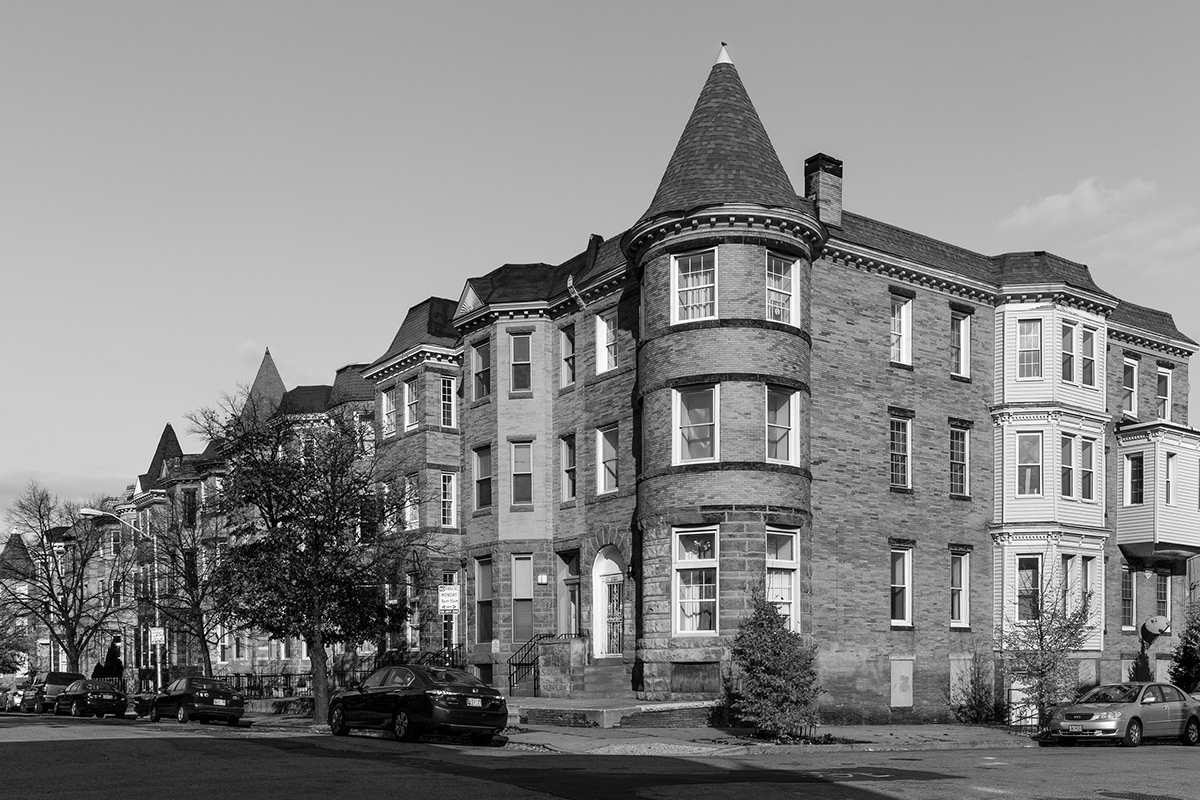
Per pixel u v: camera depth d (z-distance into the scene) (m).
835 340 35.56
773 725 26.11
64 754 20.97
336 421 37.72
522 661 38.38
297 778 17.02
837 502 34.81
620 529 35.94
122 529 69.44
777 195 33.09
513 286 41.47
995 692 37.69
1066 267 41.62
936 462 37.72
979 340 39.62
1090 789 16.89
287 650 53.09
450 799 14.70
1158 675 42.22
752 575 31.16
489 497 41.12
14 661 81.44
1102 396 40.94
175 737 25.81
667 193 33.66
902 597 36.41
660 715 28.83
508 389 40.62
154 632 47.69
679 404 32.84
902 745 27.05
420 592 41.31
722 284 32.50
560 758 21.27
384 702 25.78
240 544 38.81
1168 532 41.53
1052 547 38.19
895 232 38.66
